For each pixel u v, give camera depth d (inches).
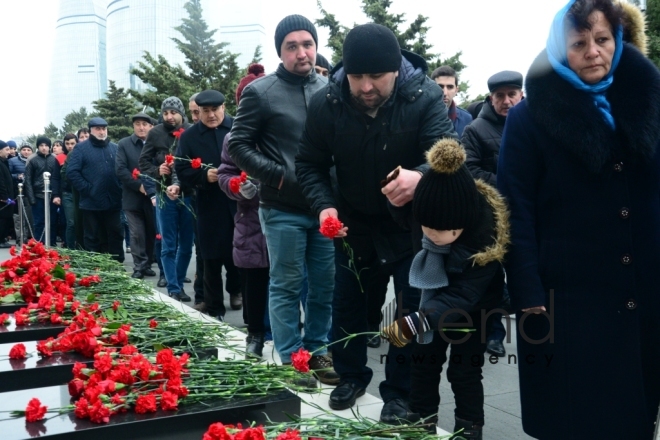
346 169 127.6
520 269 101.0
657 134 96.1
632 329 98.1
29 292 182.9
